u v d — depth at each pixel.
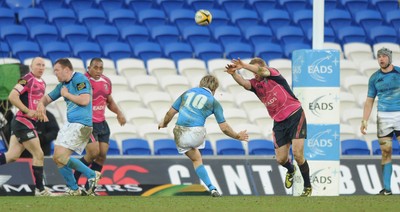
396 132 46.56
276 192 51.06
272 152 61.16
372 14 78.12
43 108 42.38
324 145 47.56
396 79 46.00
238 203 36.34
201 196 46.34
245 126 62.66
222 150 60.66
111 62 67.56
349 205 34.81
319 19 47.66
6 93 52.75
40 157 45.94
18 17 72.12
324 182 47.59
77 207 33.56
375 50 74.88
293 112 41.81
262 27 74.69
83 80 41.88
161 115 63.53
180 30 74.38
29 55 68.19
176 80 66.44
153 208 33.09
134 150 59.44
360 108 67.38
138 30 72.25
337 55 47.34
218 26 74.88
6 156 46.22
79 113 42.00
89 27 72.62
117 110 49.19
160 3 76.38
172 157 51.53
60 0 74.19
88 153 47.25
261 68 40.78
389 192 46.91
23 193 48.25
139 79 66.12
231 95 65.75
